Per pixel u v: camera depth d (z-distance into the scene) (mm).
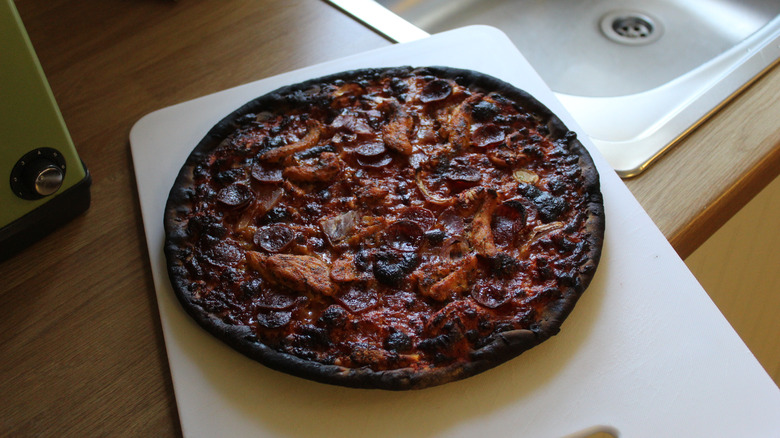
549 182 503
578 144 523
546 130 540
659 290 472
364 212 501
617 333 453
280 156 521
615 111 595
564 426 416
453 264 462
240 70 650
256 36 683
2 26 420
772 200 584
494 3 797
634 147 550
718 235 567
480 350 420
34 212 504
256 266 462
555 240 470
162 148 576
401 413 422
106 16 714
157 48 677
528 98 558
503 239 476
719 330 452
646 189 530
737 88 584
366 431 416
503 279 457
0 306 487
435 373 411
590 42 766
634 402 423
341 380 410
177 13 714
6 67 434
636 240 497
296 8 713
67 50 681
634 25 783
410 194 508
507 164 514
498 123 543
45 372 454
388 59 639
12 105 448
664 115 587
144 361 458
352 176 521
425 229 485
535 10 794
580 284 452
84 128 609
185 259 478
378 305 448
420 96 566
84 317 481
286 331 438
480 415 420
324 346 429
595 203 490
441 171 518
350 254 478
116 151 589
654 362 439
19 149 467
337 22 694
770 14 732
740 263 623
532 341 426
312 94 578
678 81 615
